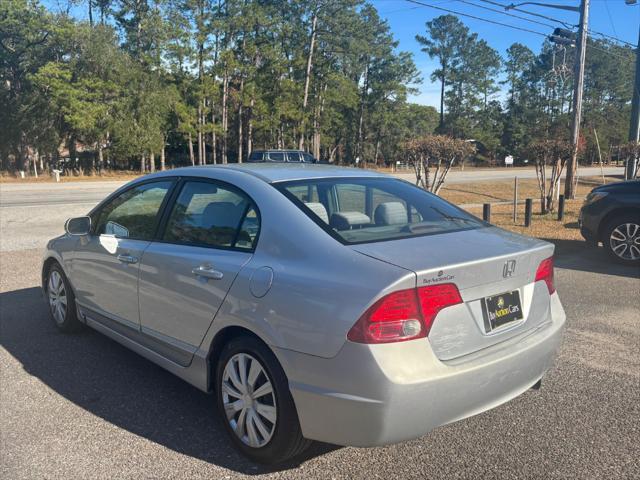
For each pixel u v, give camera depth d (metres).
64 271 5.17
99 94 48.06
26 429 3.57
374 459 3.24
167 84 57.56
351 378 2.68
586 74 104.38
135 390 4.18
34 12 46.66
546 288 3.45
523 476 3.06
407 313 2.68
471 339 2.91
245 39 61.09
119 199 4.70
